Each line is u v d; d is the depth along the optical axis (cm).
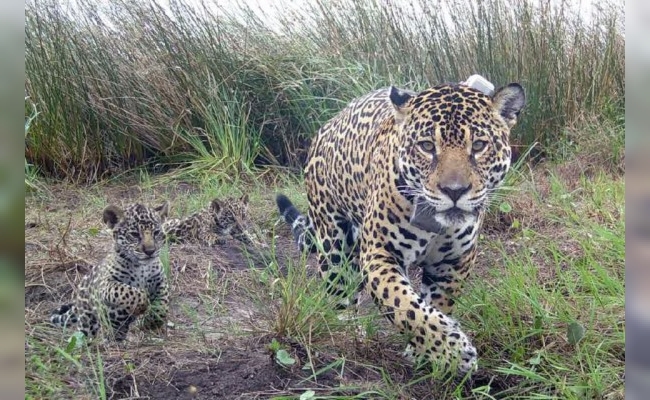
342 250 469
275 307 409
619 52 838
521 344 380
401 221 371
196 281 503
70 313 429
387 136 386
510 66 784
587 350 369
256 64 806
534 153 778
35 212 638
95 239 564
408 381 353
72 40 775
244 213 610
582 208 597
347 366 359
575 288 445
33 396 310
